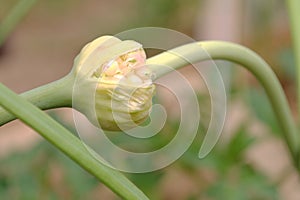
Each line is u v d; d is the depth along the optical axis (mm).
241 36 1185
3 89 380
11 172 687
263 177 680
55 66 1594
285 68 819
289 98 1201
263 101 710
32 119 381
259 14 1246
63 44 1650
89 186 688
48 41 1652
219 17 1161
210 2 1217
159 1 1513
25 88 1533
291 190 870
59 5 1719
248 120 714
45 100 413
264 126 750
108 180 391
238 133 686
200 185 709
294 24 503
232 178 679
